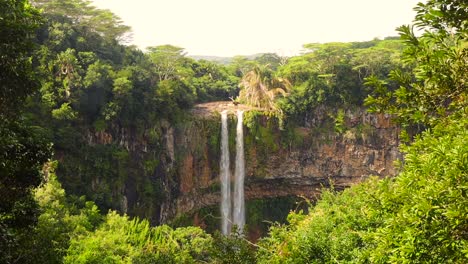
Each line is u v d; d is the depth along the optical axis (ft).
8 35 32.96
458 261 14.21
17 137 32.37
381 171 188.14
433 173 15.64
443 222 14.65
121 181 131.64
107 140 134.51
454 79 16.29
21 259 38.24
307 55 197.47
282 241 42.98
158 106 147.43
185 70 198.70
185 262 72.28
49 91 119.24
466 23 15.58
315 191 197.47
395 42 210.18
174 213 157.79
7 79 33.83
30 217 35.47
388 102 18.15
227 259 39.40
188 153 160.86
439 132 16.90
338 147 187.62
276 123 179.73
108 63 149.89
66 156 118.32
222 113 172.65
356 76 185.06
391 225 16.08
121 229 97.19
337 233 40.27
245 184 186.60
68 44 136.98
